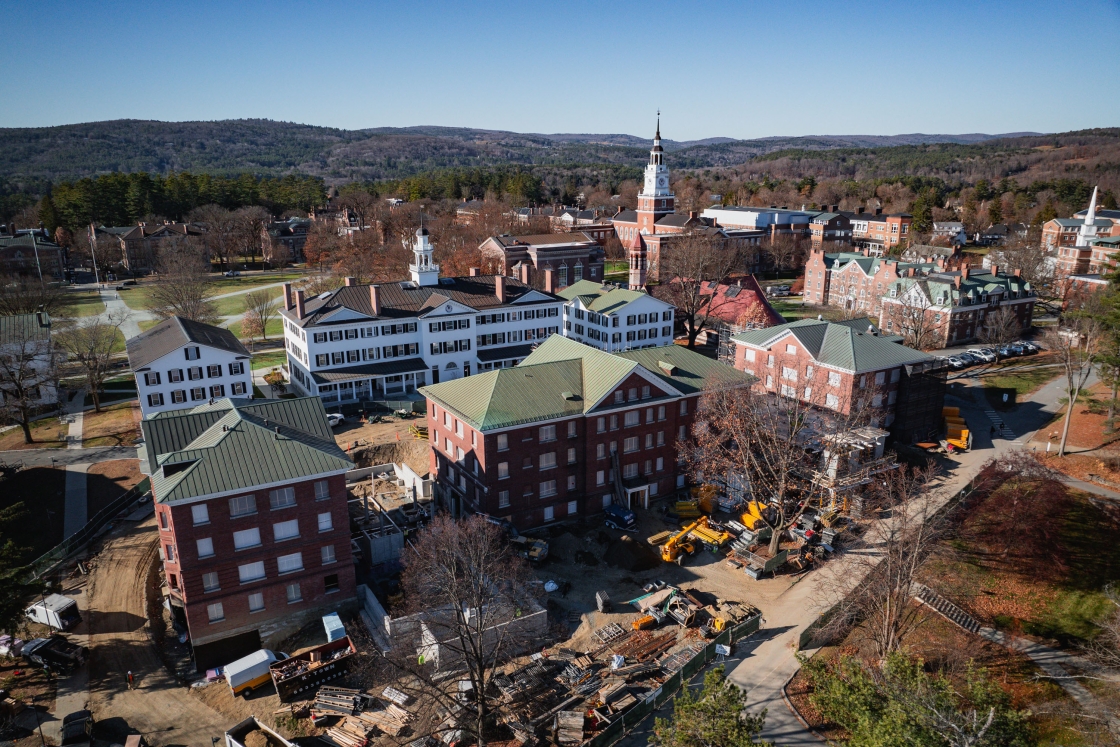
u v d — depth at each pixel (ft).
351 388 310.24
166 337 286.87
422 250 341.00
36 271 568.82
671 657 159.84
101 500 230.27
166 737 140.05
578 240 563.07
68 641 165.27
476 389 216.74
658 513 223.92
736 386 230.27
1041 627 176.04
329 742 137.90
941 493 230.27
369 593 176.14
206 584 157.79
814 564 197.98
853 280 479.82
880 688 118.11
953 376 343.05
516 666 156.97
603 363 224.53
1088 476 234.79
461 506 219.61
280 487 161.27
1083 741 140.77
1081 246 526.16
